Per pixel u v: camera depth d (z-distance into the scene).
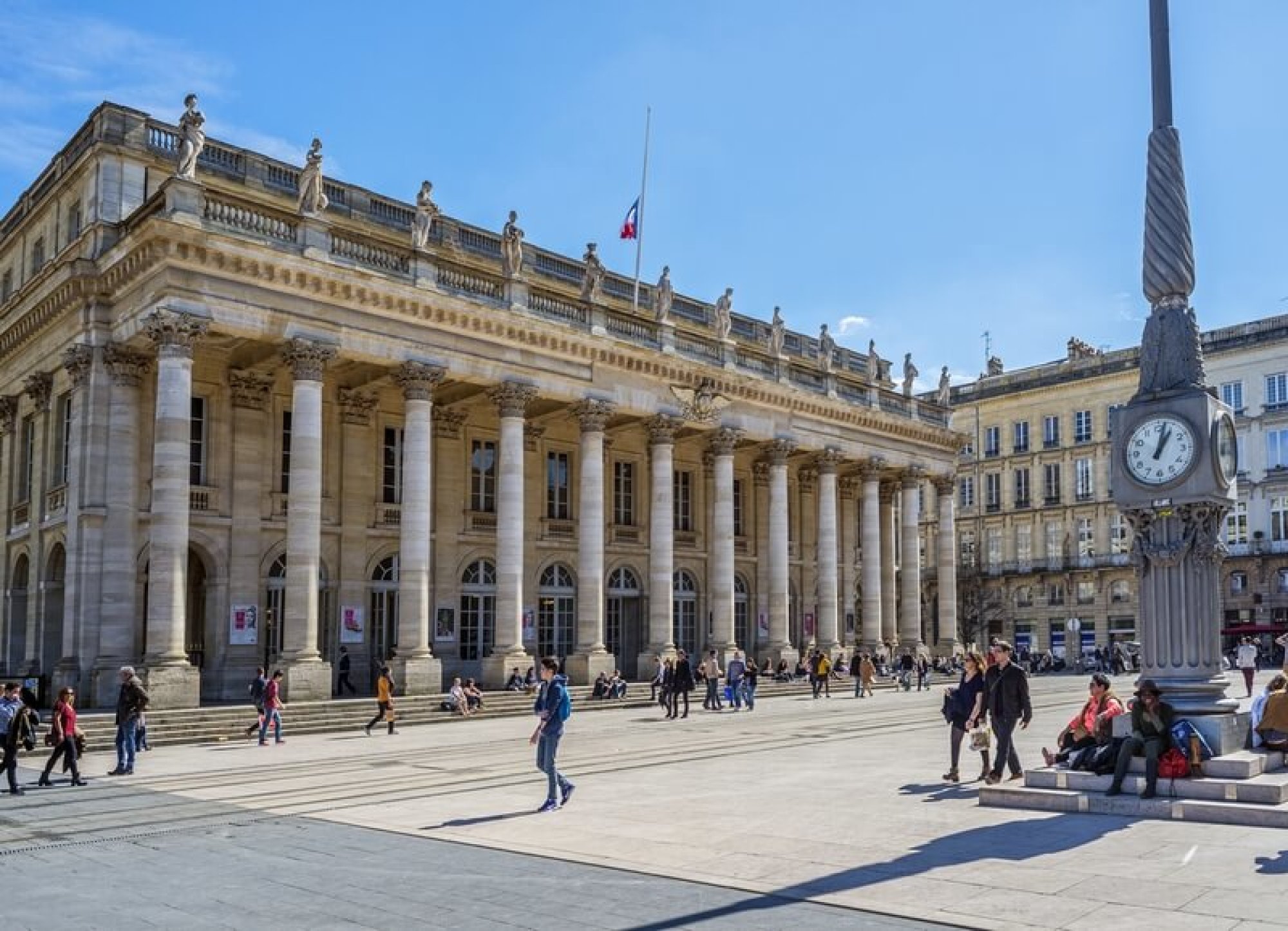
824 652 50.50
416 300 35.19
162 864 12.07
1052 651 77.06
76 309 33.50
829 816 14.15
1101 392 76.19
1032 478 79.31
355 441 38.69
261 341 33.19
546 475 45.47
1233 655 64.31
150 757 23.67
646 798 16.16
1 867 12.12
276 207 32.44
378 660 38.84
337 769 20.94
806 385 51.72
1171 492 14.88
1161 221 15.46
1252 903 9.12
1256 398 71.69
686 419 44.94
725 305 47.38
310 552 32.12
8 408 39.09
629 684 40.97
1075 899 9.38
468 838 13.16
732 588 46.78
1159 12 15.75
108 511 31.98
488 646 42.41
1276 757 14.39
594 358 41.28
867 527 55.25
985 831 12.68
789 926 8.84
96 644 31.62
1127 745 13.74
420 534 35.28
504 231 39.03
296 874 11.38
